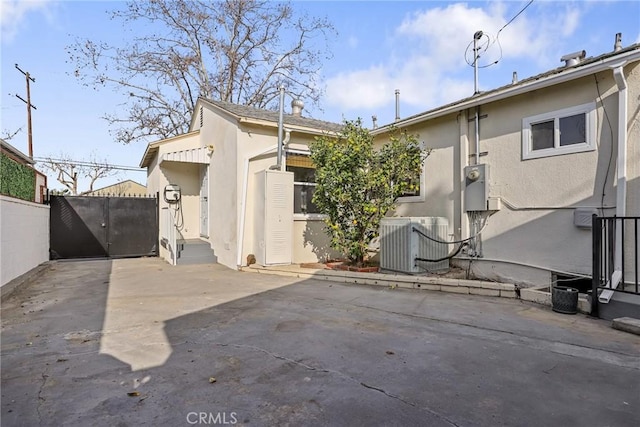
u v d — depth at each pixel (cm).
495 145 655
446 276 676
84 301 551
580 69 515
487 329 402
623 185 485
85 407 241
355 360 318
